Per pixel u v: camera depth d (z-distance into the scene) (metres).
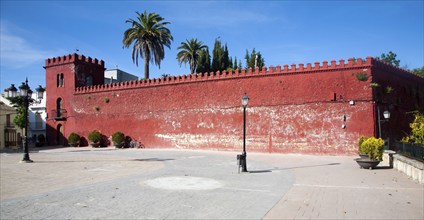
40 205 10.76
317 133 32.22
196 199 11.72
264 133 34.84
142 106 44.06
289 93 33.97
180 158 29.23
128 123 45.00
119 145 44.31
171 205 10.80
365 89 30.70
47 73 53.22
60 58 51.72
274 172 19.44
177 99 41.28
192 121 39.81
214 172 19.50
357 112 30.80
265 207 10.52
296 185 14.69
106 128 46.84
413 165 16.19
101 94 47.81
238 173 18.97
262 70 35.59
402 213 9.77
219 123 37.88
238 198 11.89
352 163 23.98
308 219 9.17
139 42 50.28
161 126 42.19
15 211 10.00
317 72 32.81
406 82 36.59
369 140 20.94
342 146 31.06
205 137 38.66
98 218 9.23
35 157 31.44
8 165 24.09
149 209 10.26
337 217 9.37
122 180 16.09
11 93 27.53
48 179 16.92
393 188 13.73
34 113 57.25
